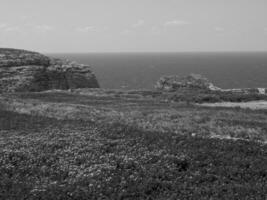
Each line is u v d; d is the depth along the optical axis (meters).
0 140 22.36
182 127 30.73
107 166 17.69
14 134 24.11
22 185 15.37
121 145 21.45
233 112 40.75
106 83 165.00
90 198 14.16
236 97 59.84
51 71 84.38
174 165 18.19
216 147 22.16
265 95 62.50
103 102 50.59
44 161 18.78
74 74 88.75
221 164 18.73
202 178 16.55
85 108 40.03
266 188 15.34
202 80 82.81
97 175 16.56
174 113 38.09
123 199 14.25
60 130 25.41
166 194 14.72
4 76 77.38
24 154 19.41
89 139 22.66
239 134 28.55
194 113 38.66
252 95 62.03
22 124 27.67
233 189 15.20
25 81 78.25
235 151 21.41
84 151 20.11
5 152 19.47
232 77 189.50
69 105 42.16
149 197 14.45
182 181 16.25
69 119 31.53
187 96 60.75
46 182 15.90
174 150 20.52
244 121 34.03
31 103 42.44
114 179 16.08
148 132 26.02
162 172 16.97
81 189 14.83
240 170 17.70
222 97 59.69
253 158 19.89
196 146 22.17
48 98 53.81
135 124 31.50
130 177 16.33
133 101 53.59
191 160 18.92
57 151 19.98
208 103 57.06
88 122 29.62
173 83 82.00
